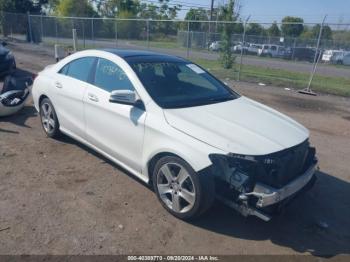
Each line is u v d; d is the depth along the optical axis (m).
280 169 3.09
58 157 4.73
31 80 6.78
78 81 4.55
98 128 4.20
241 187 3.00
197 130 3.21
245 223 3.46
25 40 27.16
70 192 3.84
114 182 4.12
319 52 14.75
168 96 3.76
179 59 4.69
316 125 7.27
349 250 3.17
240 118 3.61
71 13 49.69
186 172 3.21
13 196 3.68
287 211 3.75
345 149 5.83
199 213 3.27
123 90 3.62
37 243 2.97
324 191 4.27
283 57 28.55
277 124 3.64
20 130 5.75
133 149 3.75
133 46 24.94
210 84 4.43
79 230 3.18
